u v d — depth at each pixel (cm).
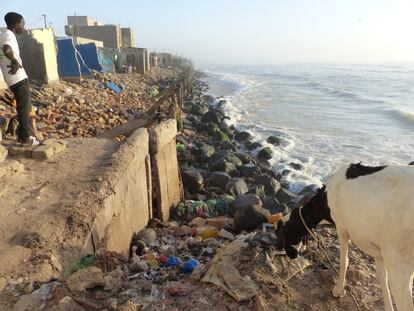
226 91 5031
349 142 2055
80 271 471
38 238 509
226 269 490
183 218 971
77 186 647
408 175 375
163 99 1301
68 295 435
